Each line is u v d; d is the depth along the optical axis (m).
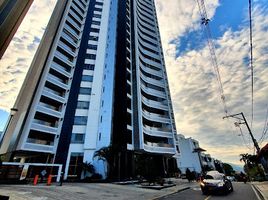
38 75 34.25
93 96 35.34
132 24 50.34
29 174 29.95
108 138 31.12
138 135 33.25
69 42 41.16
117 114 34.06
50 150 30.14
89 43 42.50
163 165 36.75
